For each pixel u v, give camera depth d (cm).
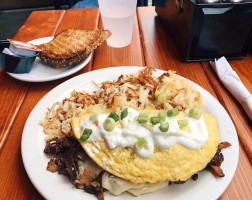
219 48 40
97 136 22
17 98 33
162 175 21
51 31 50
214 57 41
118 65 40
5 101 33
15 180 24
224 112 28
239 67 40
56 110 29
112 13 42
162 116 21
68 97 32
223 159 23
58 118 28
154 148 21
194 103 30
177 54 43
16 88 35
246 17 37
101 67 40
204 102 30
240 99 32
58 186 21
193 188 21
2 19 106
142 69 35
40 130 26
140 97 30
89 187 21
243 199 22
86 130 22
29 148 24
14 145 27
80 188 21
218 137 23
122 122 22
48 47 38
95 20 54
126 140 21
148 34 49
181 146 21
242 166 25
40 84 36
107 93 31
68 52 37
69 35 42
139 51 44
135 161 21
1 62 35
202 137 22
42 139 26
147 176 21
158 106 30
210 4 35
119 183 21
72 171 22
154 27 52
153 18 55
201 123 23
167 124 21
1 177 24
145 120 21
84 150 23
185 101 30
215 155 23
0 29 99
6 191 23
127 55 43
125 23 42
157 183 22
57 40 40
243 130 29
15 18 106
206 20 37
